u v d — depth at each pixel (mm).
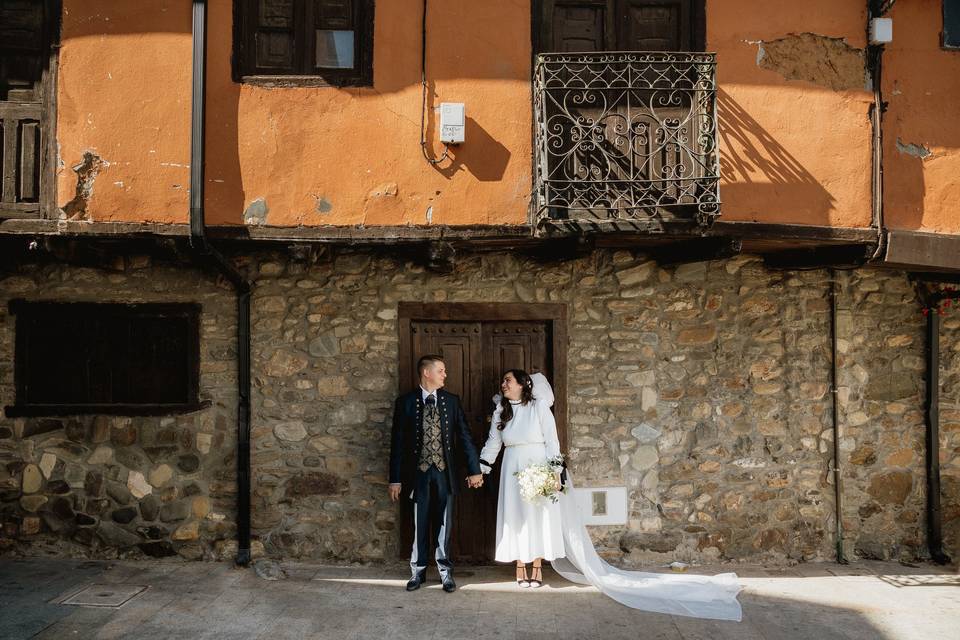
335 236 5129
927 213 5457
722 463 5836
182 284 5723
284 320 5734
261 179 5117
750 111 5250
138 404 5715
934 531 5949
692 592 5090
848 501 5930
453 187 5168
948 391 6004
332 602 4910
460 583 5367
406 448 5379
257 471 5680
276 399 5703
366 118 5168
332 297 5758
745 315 5910
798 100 5293
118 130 5043
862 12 5367
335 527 5691
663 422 5816
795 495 5887
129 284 5711
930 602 5012
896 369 6027
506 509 5234
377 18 5199
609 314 5836
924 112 5496
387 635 4395
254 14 5238
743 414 5875
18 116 5070
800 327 5938
